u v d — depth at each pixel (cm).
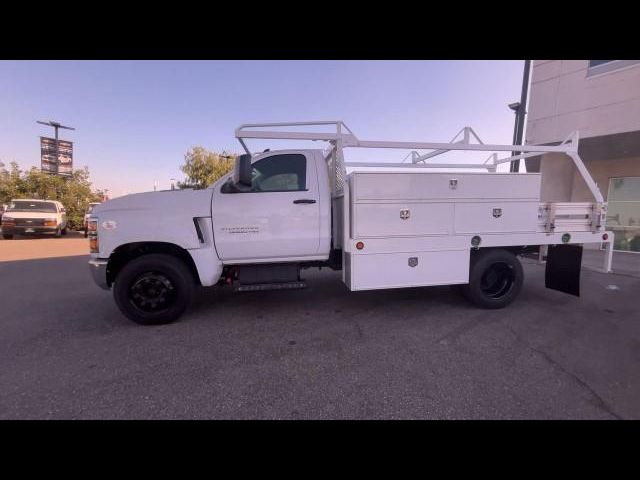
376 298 505
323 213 412
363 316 425
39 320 418
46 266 842
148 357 314
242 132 394
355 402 242
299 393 253
